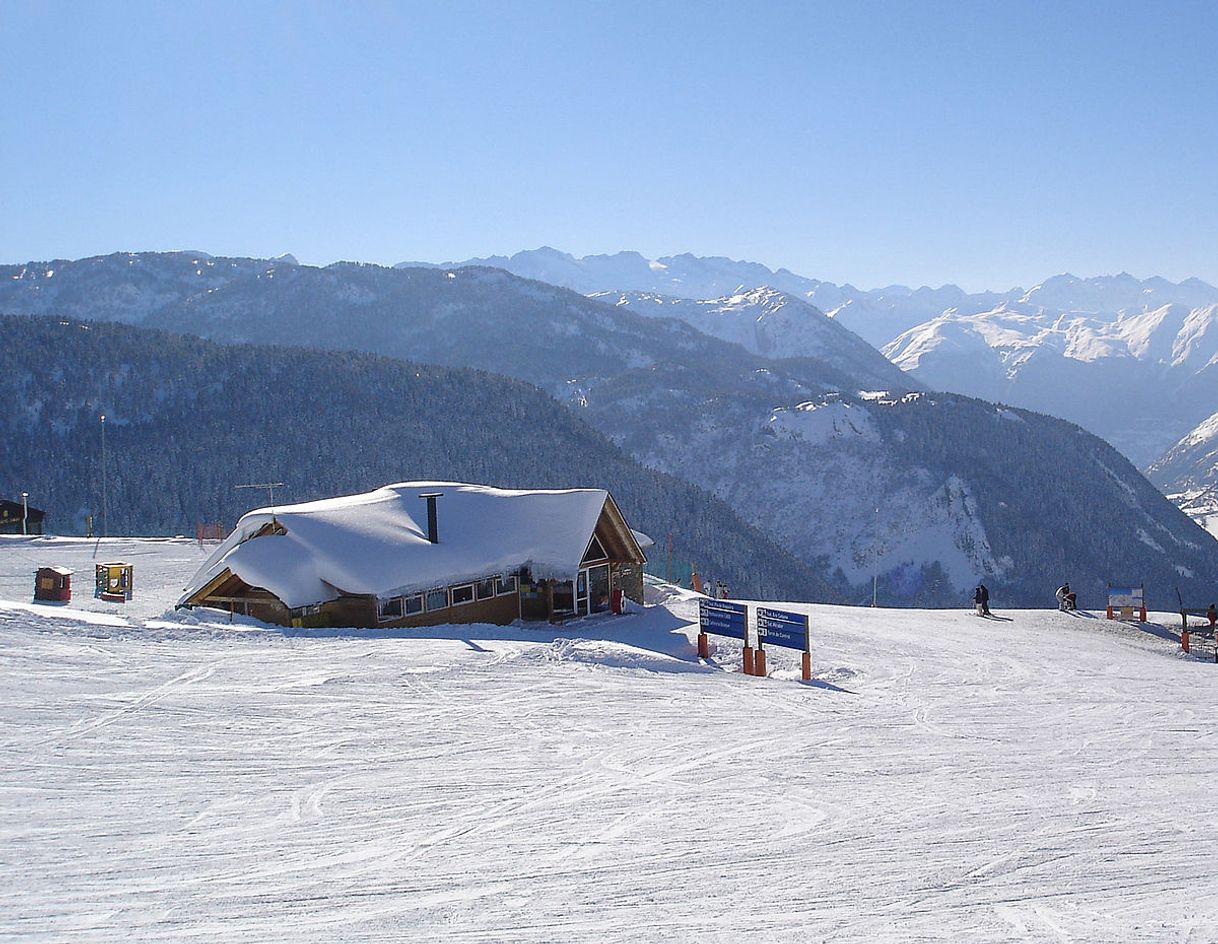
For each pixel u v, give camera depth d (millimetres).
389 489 31391
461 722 14586
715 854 9070
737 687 19172
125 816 9688
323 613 24500
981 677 22594
